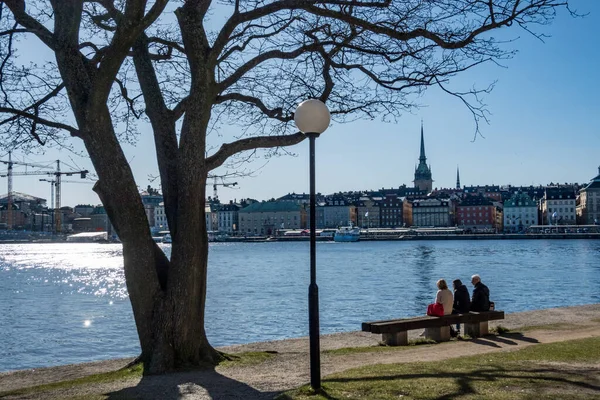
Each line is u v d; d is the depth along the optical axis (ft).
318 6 37.45
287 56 40.78
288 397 28.27
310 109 29.32
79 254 422.00
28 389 35.29
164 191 40.52
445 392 28.02
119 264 284.41
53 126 40.73
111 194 38.42
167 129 40.88
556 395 27.35
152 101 40.88
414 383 29.78
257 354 43.78
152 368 37.68
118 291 151.74
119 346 78.07
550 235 564.30
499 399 26.68
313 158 29.91
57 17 37.81
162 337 38.52
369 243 555.69
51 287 164.86
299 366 39.09
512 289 138.51
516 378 30.78
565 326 55.67
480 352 42.19
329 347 49.55
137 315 39.19
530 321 60.03
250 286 155.84
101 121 37.50
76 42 38.06
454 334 52.39
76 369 44.42
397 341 47.29
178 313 38.75
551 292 131.44
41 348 77.20
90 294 144.36
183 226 38.93
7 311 113.29
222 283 166.20
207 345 40.65
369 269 215.51
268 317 99.35
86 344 79.51
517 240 565.94
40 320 101.24
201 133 38.96
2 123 41.24
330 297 127.65
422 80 40.96
